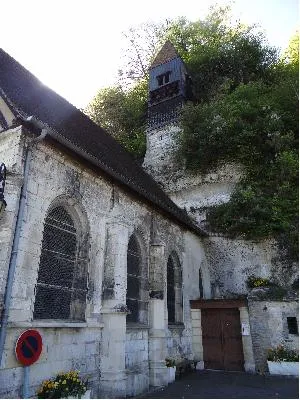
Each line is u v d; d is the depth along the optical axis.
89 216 9.12
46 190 7.88
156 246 11.69
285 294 12.98
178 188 18.61
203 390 9.28
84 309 8.34
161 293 11.07
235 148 17.67
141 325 10.34
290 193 15.58
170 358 11.28
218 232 16.48
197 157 18.44
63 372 7.21
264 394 8.63
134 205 11.33
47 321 7.32
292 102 19.05
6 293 6.29
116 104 26.45
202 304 13.85
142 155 22.95
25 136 7.55
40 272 7.57
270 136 17.11
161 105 22.77
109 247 9.36
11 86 9.68
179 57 24.00
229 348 13.08
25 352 6.34
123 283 9.16
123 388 8.18
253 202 15.51
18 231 6.79
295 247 14.22
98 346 8.42
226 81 22.67
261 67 24.45
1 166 6.75
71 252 8.64
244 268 15.36
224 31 28.52
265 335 12.76
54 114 11.17
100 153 11.85
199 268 15.70
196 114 19.25
